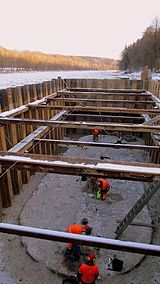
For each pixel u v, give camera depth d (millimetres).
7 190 6125
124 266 4496
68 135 12594
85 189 7105
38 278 4332
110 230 5402
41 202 6477
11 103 7285
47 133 8500
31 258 4719
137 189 7113
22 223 5641
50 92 10938
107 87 13047
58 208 6242
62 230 5445
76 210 6168
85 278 3875
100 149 10242
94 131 11008
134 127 5508
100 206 6312
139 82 12633
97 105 12398
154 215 5988
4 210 6176
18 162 3775
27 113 7883
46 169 3729
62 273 4367
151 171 3434
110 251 4824
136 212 4742
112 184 7371
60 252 4816
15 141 6914
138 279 4320
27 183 7426
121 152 9922
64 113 10438
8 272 4430
